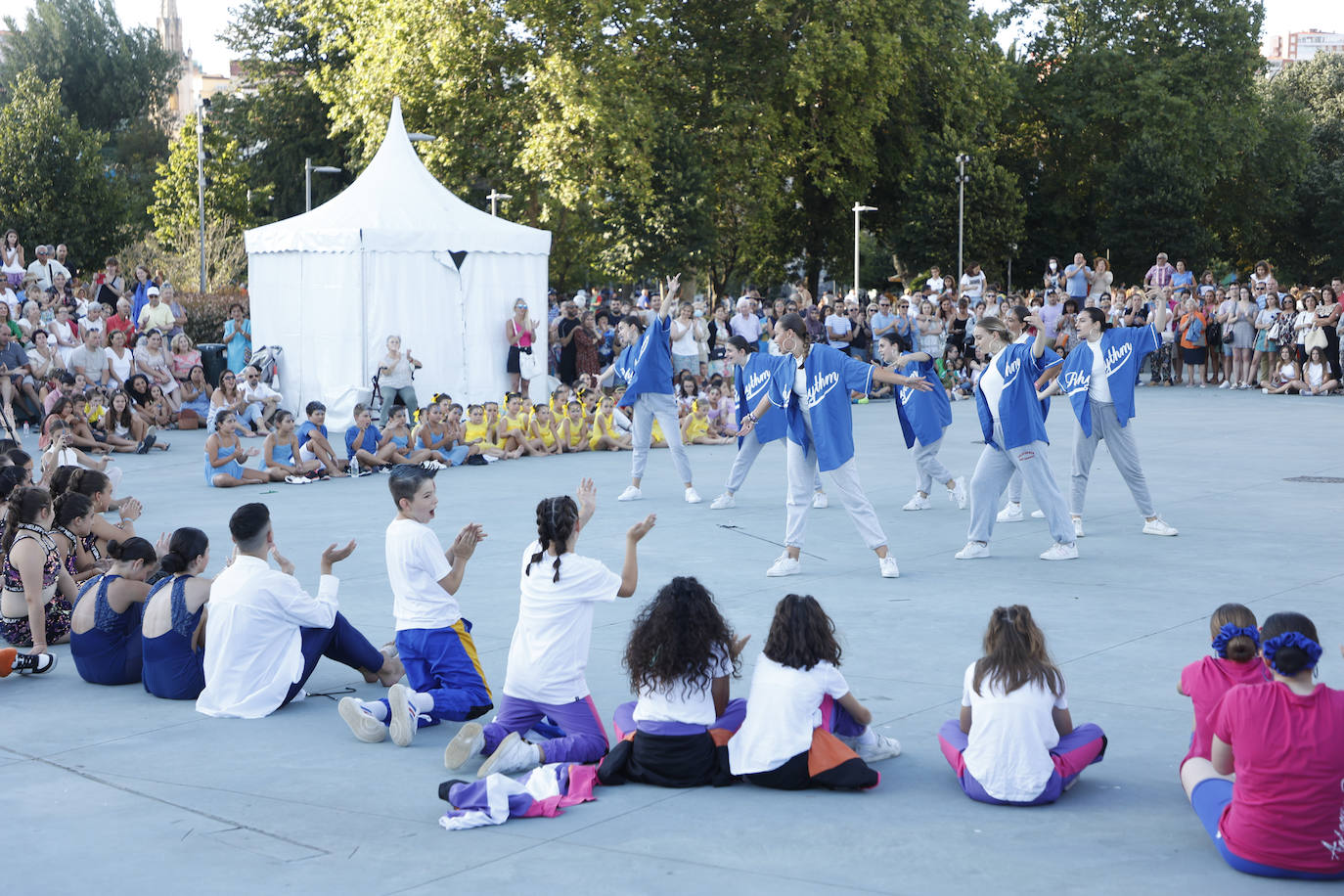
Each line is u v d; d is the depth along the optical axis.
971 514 9.52
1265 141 48.91
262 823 4.62
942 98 41.22
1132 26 46.78
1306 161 51.16
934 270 29.19
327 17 37.47
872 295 28.53
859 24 35.91
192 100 141.75
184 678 6.30
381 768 5.27
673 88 35.62
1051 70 48.38
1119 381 10.10
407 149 20.98
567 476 14.70
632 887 3.97
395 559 6.04
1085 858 4.18
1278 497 12.20
